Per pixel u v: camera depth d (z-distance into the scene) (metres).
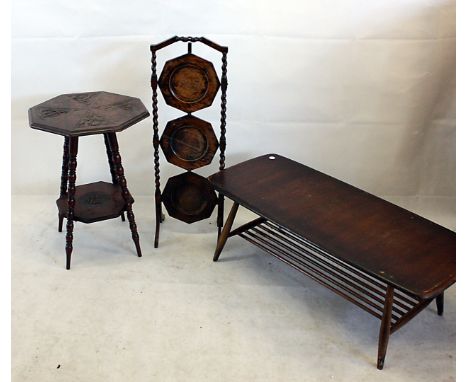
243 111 2.46
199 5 2.25
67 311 1.98
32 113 2.08
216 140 2.21
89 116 2.05
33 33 2.29
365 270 1.68
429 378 1.74
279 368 1.77
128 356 1.80
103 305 2.01
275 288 2.11
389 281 1.63
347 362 1.80
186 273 2.18
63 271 2.18
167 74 2.09
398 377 1.75
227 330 1.91
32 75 2.38
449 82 2.38
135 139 2.52
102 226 2.46
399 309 2.02
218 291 2.09
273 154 2.35
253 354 1.82
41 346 1.83
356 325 1.95
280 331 1.91
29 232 2.40
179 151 2.22
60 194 2.40
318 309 2.02
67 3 2.24
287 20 2.28
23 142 2.52
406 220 1.91
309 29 2.29
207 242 2.37
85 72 2.38
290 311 2.00
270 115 2.46
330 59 2.35
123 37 2.31
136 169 2.59
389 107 2.44
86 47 2.33
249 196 2.03
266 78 2.39
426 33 2.29
